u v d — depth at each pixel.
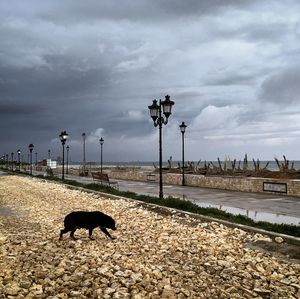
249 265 4.52
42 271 4.09
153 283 3.79
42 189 16.53
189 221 7.37
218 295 3.56
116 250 5.16
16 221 8.16
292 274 4.20
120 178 24.64
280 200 10.50
